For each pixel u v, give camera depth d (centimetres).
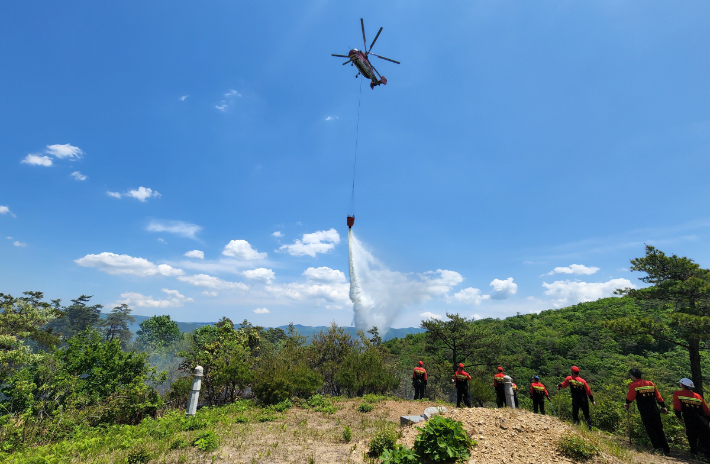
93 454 714
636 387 751
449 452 541
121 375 1484
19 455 719
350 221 1959
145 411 1490
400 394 2217
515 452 591
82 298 8062
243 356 1923
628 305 6906
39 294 3259
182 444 723
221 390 1789
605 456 586
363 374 1877
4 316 1819
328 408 1302
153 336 6225
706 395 1386
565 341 5919
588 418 902
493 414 767
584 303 8219
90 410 1269
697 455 652
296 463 621
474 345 3045
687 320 1407
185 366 2088
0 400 1181
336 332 2375
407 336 7069
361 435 856
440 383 3131
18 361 1350
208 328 2839
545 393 1058
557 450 603
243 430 916
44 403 1197
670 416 907
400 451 577
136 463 621
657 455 667
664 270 1656
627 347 5381
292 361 2030
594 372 4872
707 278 1545
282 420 1116
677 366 4406
